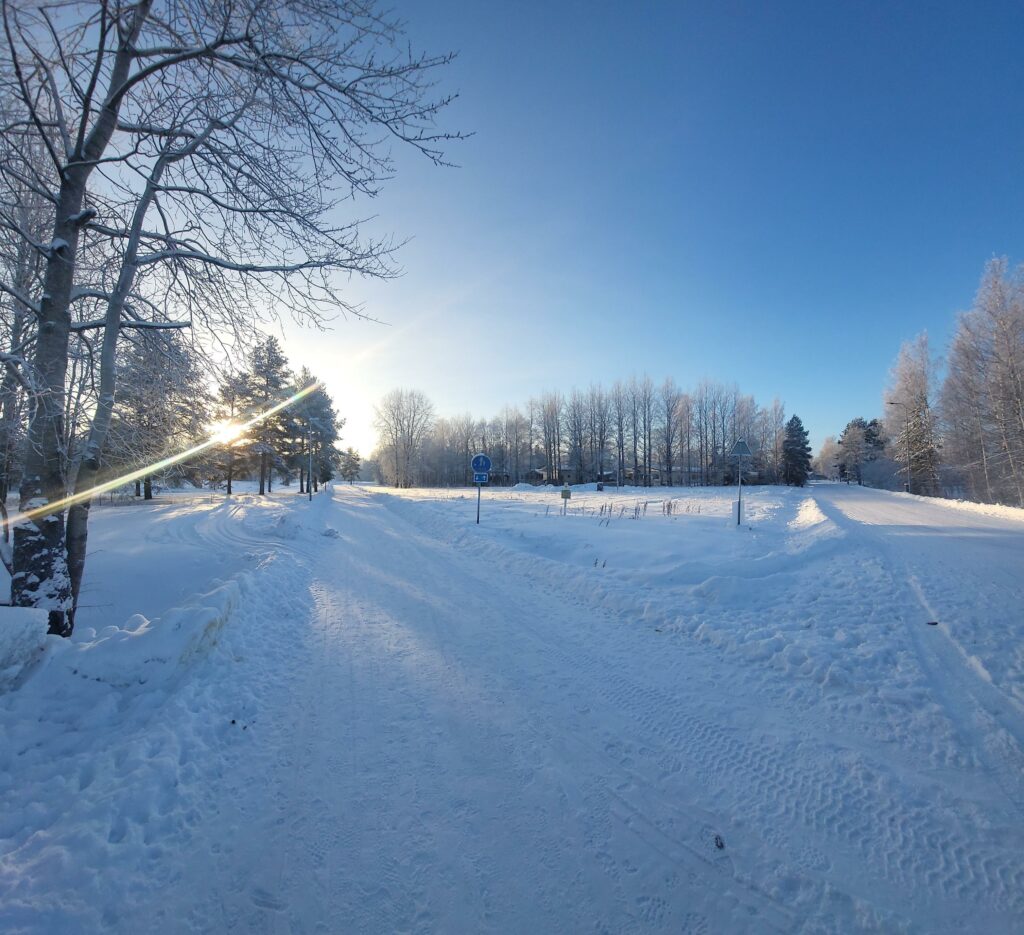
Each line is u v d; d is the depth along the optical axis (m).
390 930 2.28
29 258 5.76
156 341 5.94
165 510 25.47
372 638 6.11
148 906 2.33
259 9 4.15
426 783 3.32
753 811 3.06
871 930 2.30
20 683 4.05
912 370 45.91
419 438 78.00
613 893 2.50
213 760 3.49
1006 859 2.67
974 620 6.22
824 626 6.09
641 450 79.69
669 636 6.12
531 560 10.11
